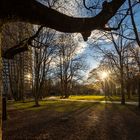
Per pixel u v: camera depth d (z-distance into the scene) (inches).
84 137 576.7
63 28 201.9
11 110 1300.4
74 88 4205.2
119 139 555.2
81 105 1654.8
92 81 4151.1
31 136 590.2
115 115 1008.2
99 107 1439.5
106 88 3631.9
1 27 201.5
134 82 1955.0
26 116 1008.2
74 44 2149.4
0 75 189.8
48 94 3774.6
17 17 189.5
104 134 608.7
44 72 1665.8
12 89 2534.5
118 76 1833.2
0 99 187.0
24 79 2507.4
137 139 551.5
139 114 1035.3
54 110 1275.8
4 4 180.4
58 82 3735.2
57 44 1550.2
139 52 1507.1
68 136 589.0
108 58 1749.5
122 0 218.5
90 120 861.8
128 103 1795.0
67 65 2871.6
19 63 2014.0
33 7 185.6
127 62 1731.1
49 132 640.4
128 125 741.9
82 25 206.7
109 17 216.4
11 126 742.5
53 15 194.1
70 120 864.9
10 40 859.4
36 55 1611.7
